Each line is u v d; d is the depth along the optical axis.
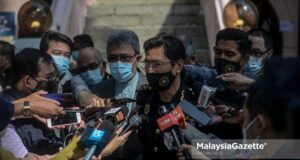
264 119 2.24
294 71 2.10
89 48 5.78
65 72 5.71
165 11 11.58
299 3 12.30
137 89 4.11
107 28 11.30
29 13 9.05
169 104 3.53
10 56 5.43
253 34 4.89
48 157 4.04
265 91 2.20
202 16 11.43
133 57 4.52
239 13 9.32
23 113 3.70
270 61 2.19
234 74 3.72
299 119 2.04
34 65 4.27
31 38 9.05
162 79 3.56
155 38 3.61
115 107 3.64
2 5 9.93
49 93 4.19
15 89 4.34
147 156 3.52
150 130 3.51
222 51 4.21
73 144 3.43
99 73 5.69
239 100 3.68
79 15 11.15
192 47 5.23
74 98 4.64
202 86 3.68
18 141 3.99
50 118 3.89
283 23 12.25
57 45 5.62
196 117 3.33
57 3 10.41
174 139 3.06
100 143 3.16
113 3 11.95
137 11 11.58
